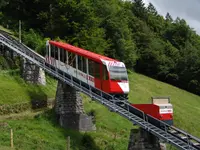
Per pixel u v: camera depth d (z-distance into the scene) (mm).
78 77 40562
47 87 52156
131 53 84062
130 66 85688
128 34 85625
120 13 88688
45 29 72000
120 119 52094
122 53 81938
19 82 49344
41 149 36031
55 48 44750
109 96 36969
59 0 71812
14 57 53875
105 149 41062
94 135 42938
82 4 71688
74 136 41469
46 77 54781
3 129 38094
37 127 40469
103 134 44969
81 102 44750
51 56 45375
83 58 40156
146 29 100750
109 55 79875
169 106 33281
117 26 82188
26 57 48094
